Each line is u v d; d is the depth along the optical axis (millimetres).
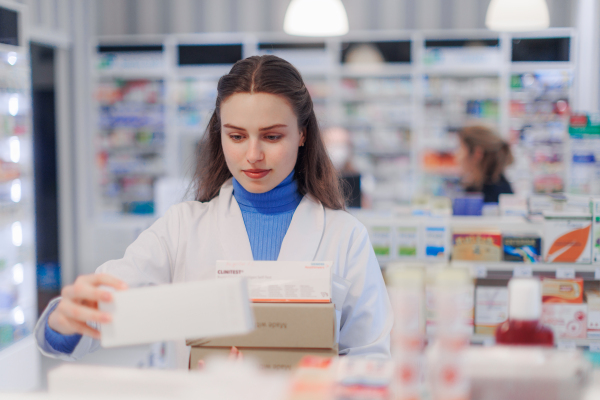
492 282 2643
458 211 2930
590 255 2506
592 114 2779
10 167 3805
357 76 6910
